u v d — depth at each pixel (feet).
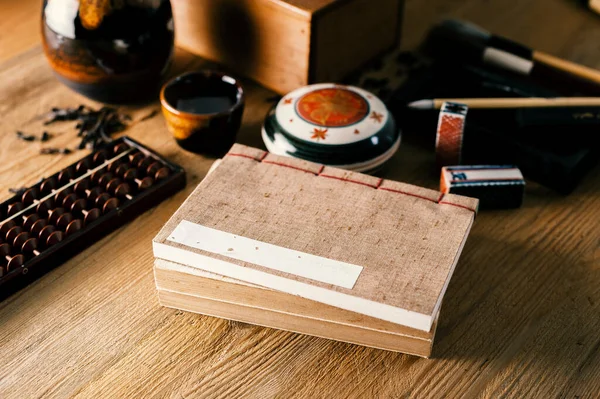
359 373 2.47
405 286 2.31
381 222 2.56
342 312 2.38
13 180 3.21
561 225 3.10
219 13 3.71
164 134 3.53
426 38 4.15
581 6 4.72
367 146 3.05
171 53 3.59
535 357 2.53
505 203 3.12
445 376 2.46
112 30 3.28
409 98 3.54
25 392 2.38
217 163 2.85
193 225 2.53
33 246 2.73
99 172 3.08
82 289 2.74
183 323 2.63
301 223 2.55
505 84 3.69
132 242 2.94
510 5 4.70
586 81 3.76
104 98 3.59
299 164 2.81
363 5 3.67
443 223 2.55
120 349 2.53
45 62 4.03
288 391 2.40
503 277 2.84
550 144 3.33
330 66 3.69
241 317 2.59
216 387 2.41
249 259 2.40
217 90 3.44
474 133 3.30
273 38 3.57
